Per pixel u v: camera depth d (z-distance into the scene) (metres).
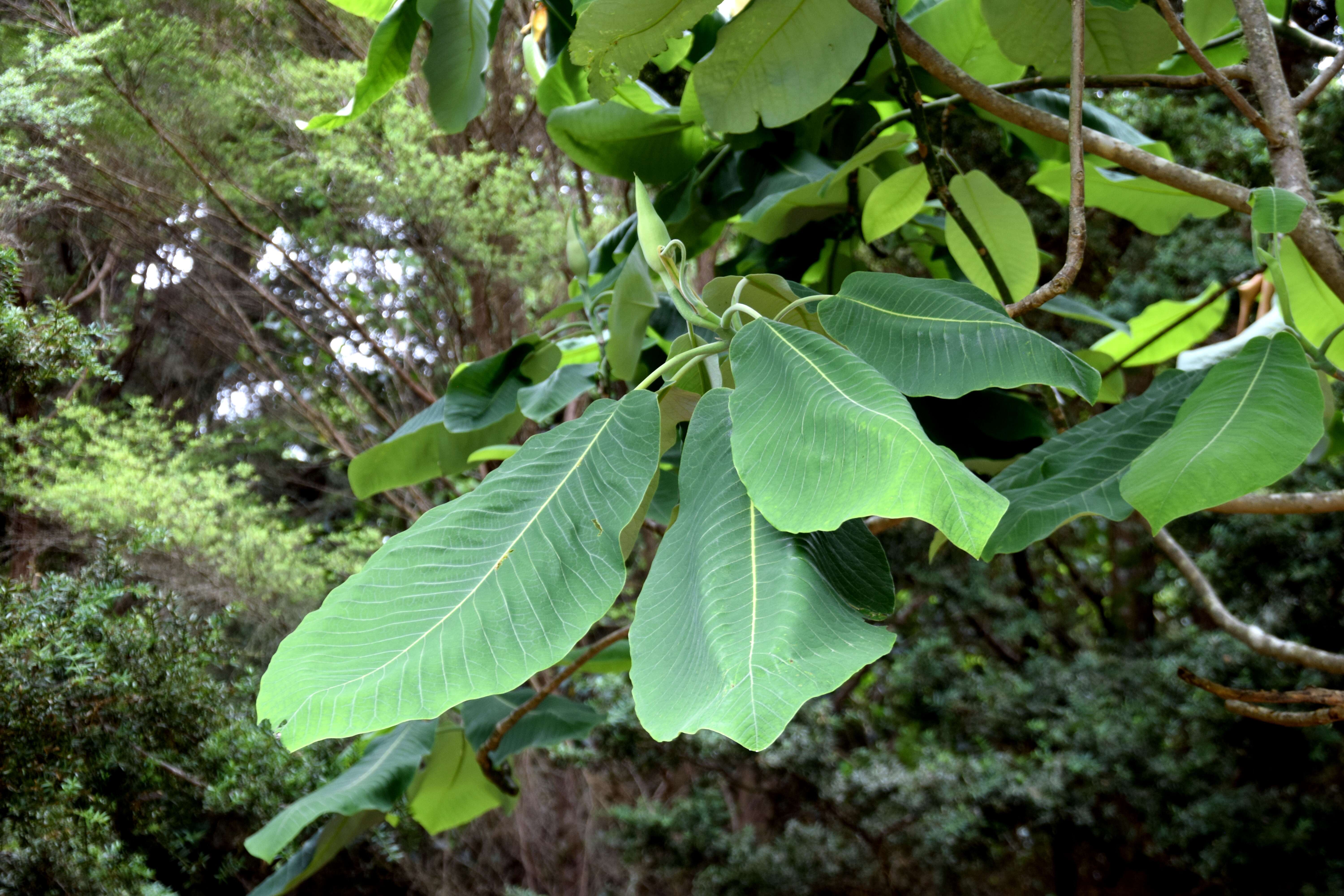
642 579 4.95
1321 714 1.28
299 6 4.50
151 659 2.78
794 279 2.17
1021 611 5.09
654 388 1.52
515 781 2.72
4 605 2.51
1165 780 4.24
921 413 1.94
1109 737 4.32
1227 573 4.47
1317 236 1.25
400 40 1.67
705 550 0.85
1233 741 4.35
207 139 4.26
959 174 1.55
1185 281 4.51
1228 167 4.21
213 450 5.82
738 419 0.87
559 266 4.99
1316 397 0.96
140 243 4.77
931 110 1.92
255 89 4.31
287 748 0.77
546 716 2.58
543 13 2.06
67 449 3.78
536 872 5.63
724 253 4.88
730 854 5.13
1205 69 1.29
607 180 5.36
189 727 2.80
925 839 4.58
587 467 0.90
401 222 4.81
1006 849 4.87
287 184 4.68
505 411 1.96
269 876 3.37
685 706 0.77
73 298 4.93
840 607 0.81
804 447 0.83
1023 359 0.92
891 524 1.65
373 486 2.15
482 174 4.75
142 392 6.39
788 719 0.72
